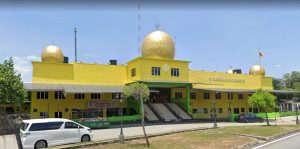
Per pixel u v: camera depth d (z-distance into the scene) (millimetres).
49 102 38281
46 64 39344
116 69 44281
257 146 18109
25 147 18328
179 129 29547
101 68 43031
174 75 45281
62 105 38969
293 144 18969
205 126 33688
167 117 42344
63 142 19734
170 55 46125
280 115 56656
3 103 26844
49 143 19172
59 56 42906
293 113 60406
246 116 43469
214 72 53969
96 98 41375
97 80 42438
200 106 51500
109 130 30891
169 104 47344
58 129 19734
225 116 54062
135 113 42500
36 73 38625
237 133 24766
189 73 50688
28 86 35469
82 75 41469
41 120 19578
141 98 18078
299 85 95688
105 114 41531
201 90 47938
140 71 42156
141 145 17578
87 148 16859
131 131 29297
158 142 18969
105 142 18516
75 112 39656
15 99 25969
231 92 51312
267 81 63500
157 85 43562
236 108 56188
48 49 42812
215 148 16719
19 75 27062
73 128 20438
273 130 27562
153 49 45438
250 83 58906
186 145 17672
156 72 43719
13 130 11805
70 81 40531
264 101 33594
